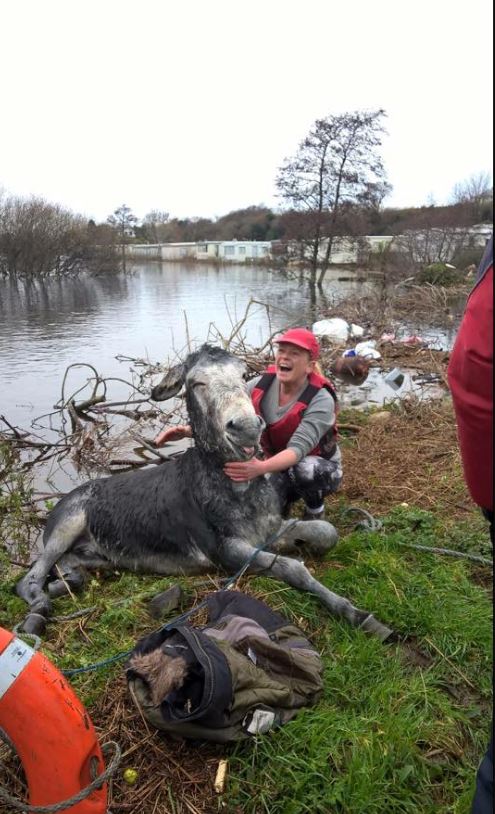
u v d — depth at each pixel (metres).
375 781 2.40
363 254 32.88
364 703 2.84
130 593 3.82
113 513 4.12
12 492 5.18
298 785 2.39
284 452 3.89
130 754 2.60
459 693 2.94
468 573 3.90
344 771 2.47
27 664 2.08
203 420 3.65
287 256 36.97
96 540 4.20
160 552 3.98
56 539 4.15
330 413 4.15
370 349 12.37
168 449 7.50
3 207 31.88
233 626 2.93
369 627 3.30
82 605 3.77
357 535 4.28
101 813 2.15
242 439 3.44
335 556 4.07
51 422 8.51
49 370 11.23
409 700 2.84
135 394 9.81
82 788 2.10
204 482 3.78
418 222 36.28
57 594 4.00
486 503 1.89
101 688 2.93
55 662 3.12
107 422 8.44
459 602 3.52
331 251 34.66
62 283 32.66
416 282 23.44
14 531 5.05
